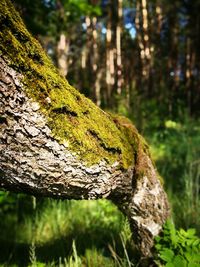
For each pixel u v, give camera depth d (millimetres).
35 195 1481
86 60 10227
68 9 4211
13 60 1109
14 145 1226
